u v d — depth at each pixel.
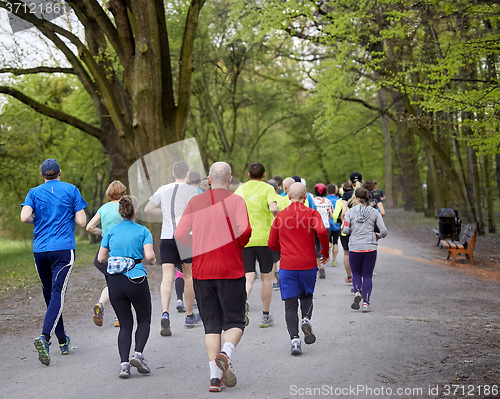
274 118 40.34
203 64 31.67
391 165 44.00
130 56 14.44
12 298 10.57
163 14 15.05
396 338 6.43
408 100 20.48
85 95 30.41
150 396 4.71
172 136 15.03
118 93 17.20
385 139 40.22
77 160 35.12
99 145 33.72
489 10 10.88
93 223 6.85
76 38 15.85
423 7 12.23
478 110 11.95
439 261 13.76
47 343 5.83
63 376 5.41
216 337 4.91
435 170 28.03
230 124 43.00
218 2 30.33
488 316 7.57
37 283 12.88
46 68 19.53
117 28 14.40
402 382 4.86
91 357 6.12
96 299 10.05
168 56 15.16
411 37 13.78
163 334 6.91
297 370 5.34
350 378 5.03
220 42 31.08
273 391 4.73
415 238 19.86
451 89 13.46
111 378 5.28
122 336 5.38
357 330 6.90
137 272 5.44
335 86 19.69
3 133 27.36
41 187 6.18
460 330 6.73
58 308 6.00
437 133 23.86
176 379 5.19
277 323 7.57
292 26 20.75
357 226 8.16
